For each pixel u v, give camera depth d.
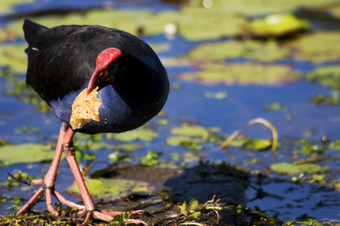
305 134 11.25
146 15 18.45
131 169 9.72
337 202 8.77
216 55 15.15
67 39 7.95
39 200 8.70
